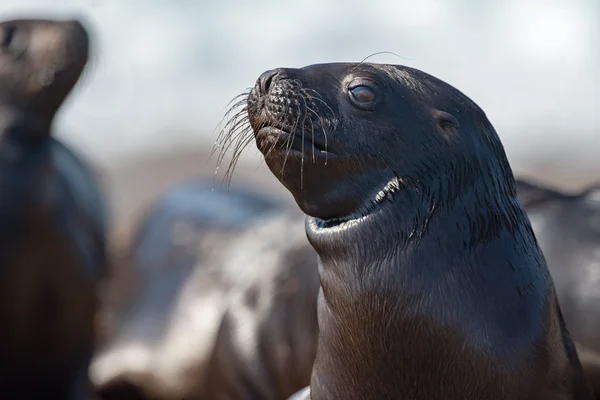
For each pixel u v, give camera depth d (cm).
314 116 1544
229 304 2794
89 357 3039
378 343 1519
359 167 1534
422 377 1516
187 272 3162
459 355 1495
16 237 2809
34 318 2891
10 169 2803
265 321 2678
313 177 1549
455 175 1534
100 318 3244
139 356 3059
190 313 3033
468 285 1498
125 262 3397
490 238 1527
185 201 3422
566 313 1989
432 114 1552
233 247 3083
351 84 1559
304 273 2694
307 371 2595
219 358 2736
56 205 2888
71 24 2797
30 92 2794
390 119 1541
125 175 5997
